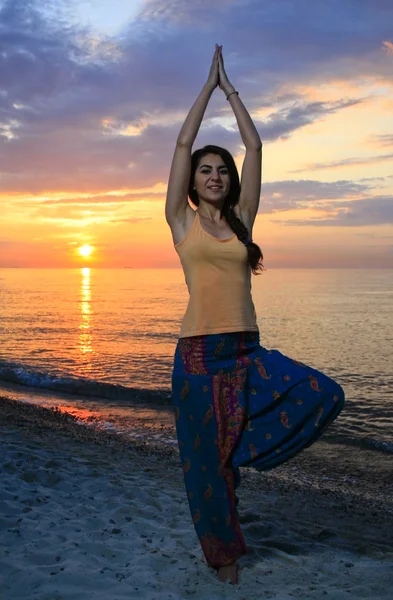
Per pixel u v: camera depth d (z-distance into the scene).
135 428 11.31
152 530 4.19
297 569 3.46
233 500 3.16
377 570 3.54
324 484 8.23
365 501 6.89
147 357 26.12
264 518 4.96
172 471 6.78
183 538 3.99
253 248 3.12
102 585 3.16
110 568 3.41
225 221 3.27
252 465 3.13
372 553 4.18
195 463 3.16
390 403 16.11
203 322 3.14
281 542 4.09
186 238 3.16
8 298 91.69
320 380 3.01
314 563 3.65
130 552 3.68
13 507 4.47
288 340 35.84
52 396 15.23
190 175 3.28
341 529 5.10
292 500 6.15
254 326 3.20
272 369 3.12
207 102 3.31
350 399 16.75
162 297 98.19
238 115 3.36
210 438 3.13
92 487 5.37
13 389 16.20
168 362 24.39
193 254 3.14
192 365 3.18
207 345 3.14
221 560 3.15
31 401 14.24
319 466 9.47
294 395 3.02
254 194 3.34
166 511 4.77
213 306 3.13
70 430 9.29
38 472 5.61
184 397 3.19
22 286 153.50
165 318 53.06
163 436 10.64
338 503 6.30
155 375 20.77
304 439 3.03
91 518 4.36
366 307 71.31
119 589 3.11
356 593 3.13
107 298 93.81
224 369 3.15
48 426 9.20
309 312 61.97
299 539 4.42
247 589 3.11
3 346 30.11
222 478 3.14
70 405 13.87
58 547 3.67
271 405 3.06
